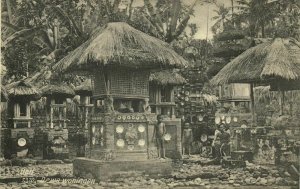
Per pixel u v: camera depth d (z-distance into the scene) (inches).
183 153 488.1
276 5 489.4
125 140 402.0
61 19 470.0
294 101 463.8
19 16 455.5
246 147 473.4
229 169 446.0
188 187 370.6
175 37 492.1
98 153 405.1
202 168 449.7
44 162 457.7
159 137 415.2
